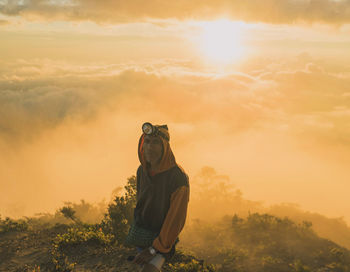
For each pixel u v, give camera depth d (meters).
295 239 10.16
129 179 7.41
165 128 2.12
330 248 9.20
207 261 8.65
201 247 10.06
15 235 6.21
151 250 1.98
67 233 6.04
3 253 5.17
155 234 2.12
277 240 10.01
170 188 2.04
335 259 8.57
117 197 7.26
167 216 2.01
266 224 11.81
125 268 4.46
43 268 4.59
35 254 5.13
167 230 1.99
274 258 8.43
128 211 7.03
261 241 10.02
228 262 8.43
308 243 9.90
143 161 2.10
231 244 9.95
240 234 10.93
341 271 7.87
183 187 2.04
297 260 7.86
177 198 2.02
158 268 2.01
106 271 4.38
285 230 11.18
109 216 7.01
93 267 4.55
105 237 5.81
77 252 5.16
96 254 5.04
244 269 7.79
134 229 2.20
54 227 7.21
